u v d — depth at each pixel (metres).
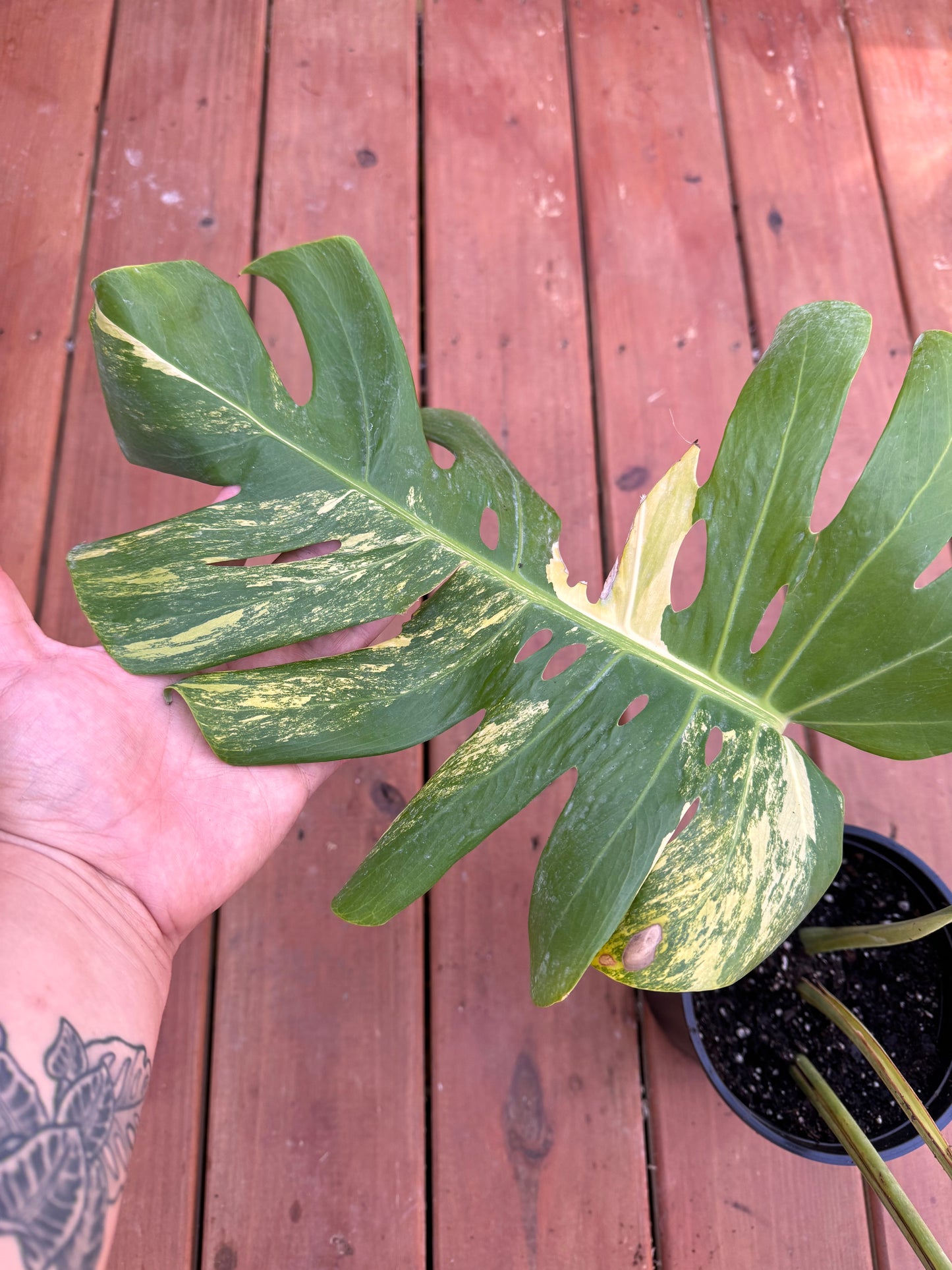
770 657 0.70
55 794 0.69
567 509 0.98
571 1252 0.83
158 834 0.71
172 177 1.04
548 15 1.11
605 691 0.69
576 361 1.02
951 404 0.67
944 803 0.93
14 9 1.07
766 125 1.10
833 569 0.68
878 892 0.82
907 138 1.10
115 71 1.06
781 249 1.06
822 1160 0.74
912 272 1.06
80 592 0.66
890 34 1.13
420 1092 0.86
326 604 0.68
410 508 0.69
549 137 1.08
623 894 0.64
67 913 0.67
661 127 1.09
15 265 1.00
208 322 0.65
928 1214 0.85
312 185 1.04
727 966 0.64
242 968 0.87
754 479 0.69
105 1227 0.57
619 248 1.05
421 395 1.01
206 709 0.65
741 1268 0.83
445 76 1.08
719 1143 0.85
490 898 0.89
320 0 1.09
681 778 0.68
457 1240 0.83
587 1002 0.88
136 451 0.66
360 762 0.91
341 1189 0.83
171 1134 0.83
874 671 0.69
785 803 0.68
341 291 0.67
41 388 0.98
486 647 0.69
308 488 0.67
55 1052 0.60
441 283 1.03
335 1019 0.87
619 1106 0.86
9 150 1.03
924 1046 0.78
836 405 0.68
